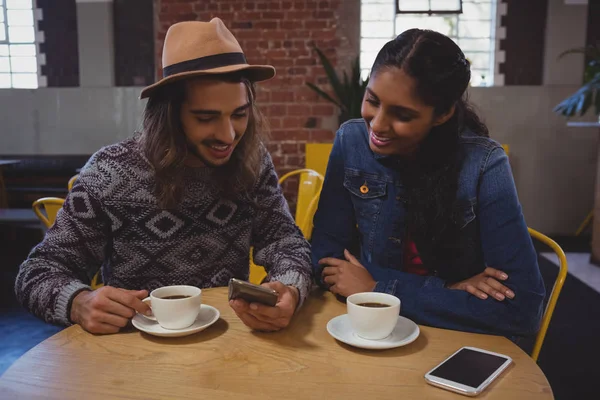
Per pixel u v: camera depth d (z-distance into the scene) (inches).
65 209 45.5
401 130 40.3
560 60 193.5
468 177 44.6
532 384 30.2
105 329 36.9
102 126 205.8
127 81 204.4
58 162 203.5
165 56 42.8
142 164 46.2
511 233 42.3
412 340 34.9
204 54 40.7
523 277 40.4
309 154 179.9
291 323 39.4
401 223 49.2
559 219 202.2
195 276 48.3
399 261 50.5
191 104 41.1
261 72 46.2
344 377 31.0
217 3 193.9
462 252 47.0
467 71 41.0
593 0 191.0
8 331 103.6
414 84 38.0
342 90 184.5
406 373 31.6
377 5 206.2
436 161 44.3
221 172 47.3
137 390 29.5
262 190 51.5
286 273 44.4
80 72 202.7
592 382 83.5
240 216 49.7
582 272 148.2
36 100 206.4
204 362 32.9
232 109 41.4
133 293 38.3
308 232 69.9
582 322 109.4
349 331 36.9
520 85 197.3
